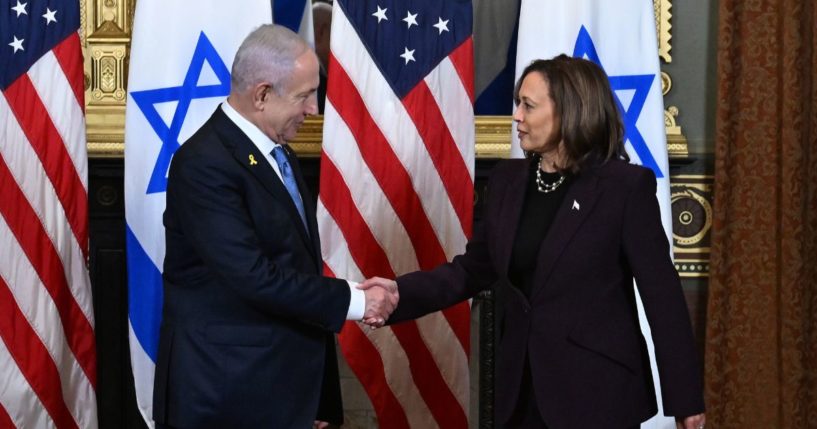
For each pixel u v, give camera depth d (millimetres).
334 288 3080
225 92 4117
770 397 4504
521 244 3014
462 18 4230
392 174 4156
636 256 2893
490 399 4695
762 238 4461
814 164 4434
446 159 4211
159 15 4113
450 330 4293
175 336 3084
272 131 3090
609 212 2902
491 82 4738
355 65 4148
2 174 4027
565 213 2938
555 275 2918
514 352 3006
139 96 4098
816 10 4359
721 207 4480
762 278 4469
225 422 3025
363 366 4215
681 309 2891
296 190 3250
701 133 4695
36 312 4043
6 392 4016
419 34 4203
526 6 4219
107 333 4582
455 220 4227
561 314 2912
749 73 4426
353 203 4145
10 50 4062
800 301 4457
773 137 4430
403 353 4258
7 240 4020
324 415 3277
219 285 3061
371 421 4762
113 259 4566
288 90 3029
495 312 4656
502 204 3090
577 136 2936
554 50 4184
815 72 4387
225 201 2963
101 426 4617
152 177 4102
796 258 4438
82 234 4113
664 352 2871
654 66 4203
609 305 2920
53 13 4094
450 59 4211
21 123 4047
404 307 3311
